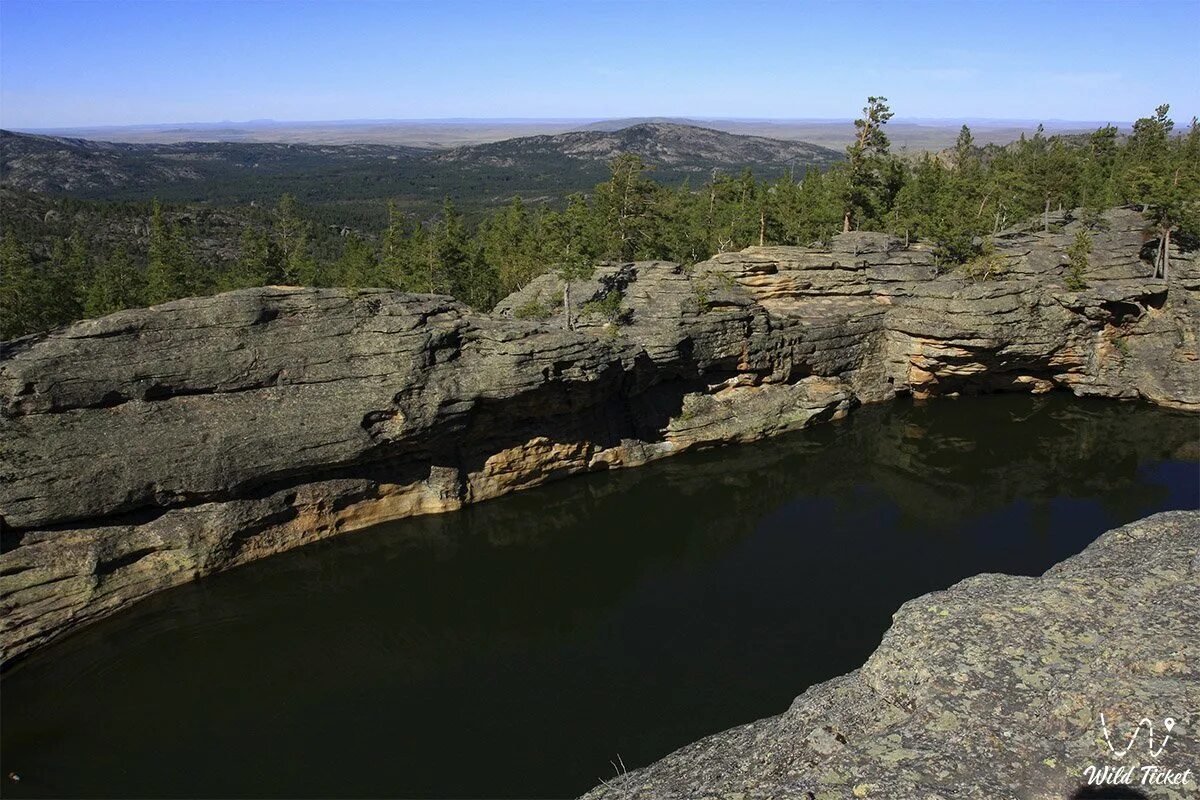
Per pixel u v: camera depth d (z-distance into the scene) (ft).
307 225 519.19
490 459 141.28
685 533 136.56
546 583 120.78
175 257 229.86
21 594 98.94
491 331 135.23
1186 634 49.67
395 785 79.82
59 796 77.87
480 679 97.86
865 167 254.27
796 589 118.32
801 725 55.06
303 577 119.14
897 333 191.11
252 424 117.19
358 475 129.08
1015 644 53.52
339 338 127.03
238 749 85.15
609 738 86.58
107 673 97.19
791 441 171.94
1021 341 178.70
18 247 211.61
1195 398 179.01
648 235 241.76
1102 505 143.13
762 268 197.26
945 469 160.04
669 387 167.12
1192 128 326.85
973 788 42.60
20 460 101.40
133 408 112.16
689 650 103.24
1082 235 189.67
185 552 112.37
